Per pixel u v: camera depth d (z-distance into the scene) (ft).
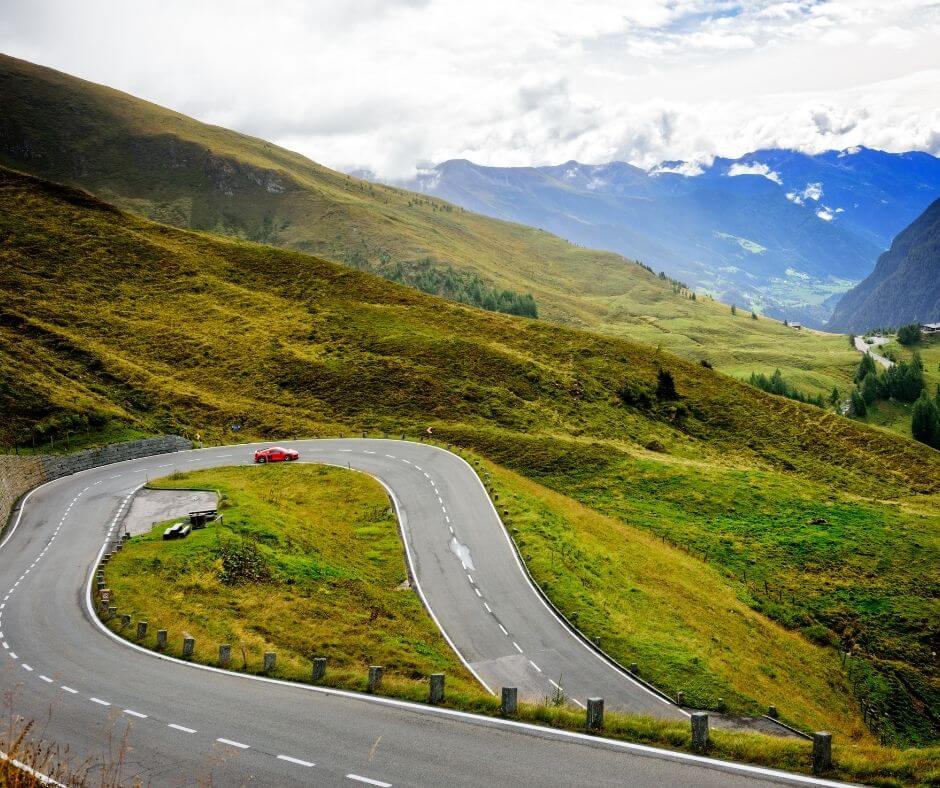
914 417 531.91
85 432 246.88
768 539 219.41
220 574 125.18
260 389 313.53
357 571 145.69
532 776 54.95
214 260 436.76
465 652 120.16
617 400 342.44
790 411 372.38
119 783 54.75
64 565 137.80
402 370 330.75
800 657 160.86
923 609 187.32
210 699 75.92
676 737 60.75
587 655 124.26
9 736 64.80
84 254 403.34
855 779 51.67
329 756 60.29
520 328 408.67
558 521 190.80
